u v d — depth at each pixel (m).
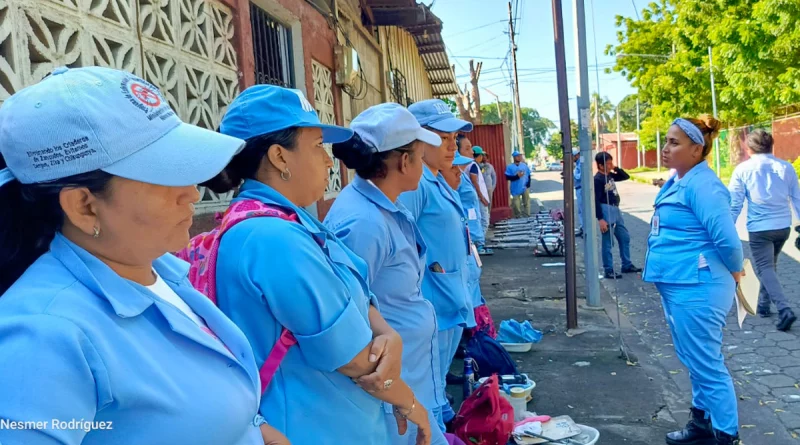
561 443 3.08
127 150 0.98
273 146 1.67
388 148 2.24
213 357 1.13
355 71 7.00
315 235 1.65
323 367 1.51
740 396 3.91
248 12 4.41
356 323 1.52
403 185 2.35
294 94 1.74
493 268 8.80
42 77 2.26
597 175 7.79
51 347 0.86
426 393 2.33
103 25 2.67
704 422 3.21
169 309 1.08
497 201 15.30
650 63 24.61
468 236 4.02
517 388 3.47
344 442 1.62
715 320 3.10
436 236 2.97
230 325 1.28
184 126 1.10
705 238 3.11
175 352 1.06
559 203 20.53
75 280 0.97
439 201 2.99
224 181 1.73
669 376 4.25
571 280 5.40
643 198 19.94
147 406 0.96
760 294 5.68
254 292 1.49
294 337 1.54
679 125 3.21
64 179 0.94
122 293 1.00
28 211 0.99
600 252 8.98
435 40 13.80
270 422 1.55
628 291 7.01
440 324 2.95
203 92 3.71
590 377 4.27
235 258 1.53
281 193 1.72
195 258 1.64
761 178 5.31
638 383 4.13
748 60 16.00
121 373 0.93
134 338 0.99
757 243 5.41
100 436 0.92
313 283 1.47
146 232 1.04
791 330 5.20
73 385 0.87
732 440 3.08
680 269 3.17
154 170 1.00
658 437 3.36
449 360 3.06
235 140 1.13
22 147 0.93
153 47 3.11
